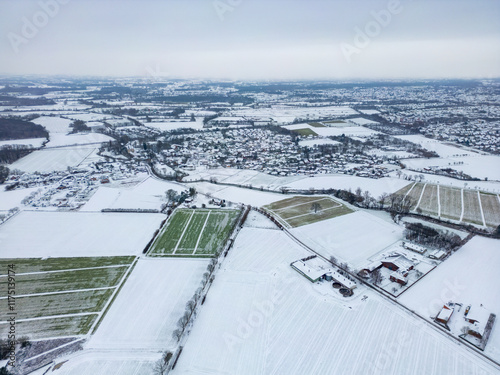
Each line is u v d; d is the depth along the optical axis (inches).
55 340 3405.5
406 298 3998.5
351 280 4328.3
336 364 3078.2
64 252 5054.1
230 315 3722.9
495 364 3080.7
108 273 4544.8
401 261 4729.3
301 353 3208.7
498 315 3708.2
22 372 3026.6
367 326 3550.7
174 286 4259.4
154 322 3639.3
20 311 3811.5
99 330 3531.0
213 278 4382.4
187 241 5403.5
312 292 4133.9
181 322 3523.6
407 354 3191.4
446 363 3088.1
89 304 3929.6
